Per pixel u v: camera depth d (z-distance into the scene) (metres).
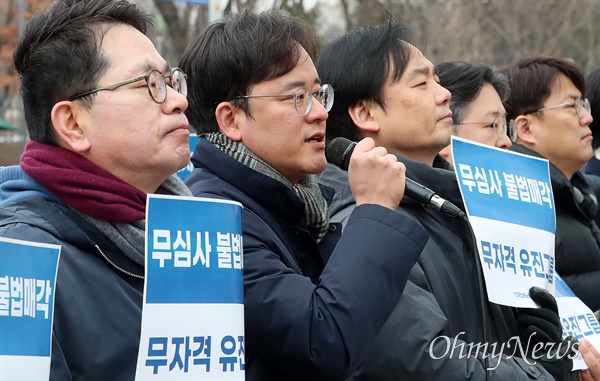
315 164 6.14
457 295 6.66
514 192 6.79
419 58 7.46
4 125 33.69
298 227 6.15
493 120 9.07
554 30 44.81
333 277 5.44
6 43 42.22
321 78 7.68
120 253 5.06
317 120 6.17
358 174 5.88
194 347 4.67
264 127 6.10
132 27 5.39
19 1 32.94
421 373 6.12
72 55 5.19
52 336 4.60
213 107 6.30
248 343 5.48
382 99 7.39
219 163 6.07
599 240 9.79
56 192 5.04
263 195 6.01
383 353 6.12
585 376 7.52
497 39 45.94
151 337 4.57
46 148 5.20
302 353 5.33
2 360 4.21
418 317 6.19
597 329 7.68
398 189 5.88
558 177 9.59
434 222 6.91
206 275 4.76
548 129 10.04
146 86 5.21
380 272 5.46
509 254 6.62
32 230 4.85
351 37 7.64
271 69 6.09
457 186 7.03
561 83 10.05
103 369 4.76
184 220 4.75
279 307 5.39
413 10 42.59
